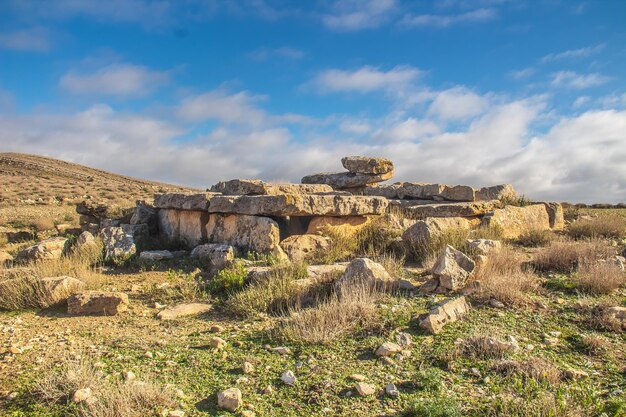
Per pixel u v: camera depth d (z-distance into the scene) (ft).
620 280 24.68
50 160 234.38
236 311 23.82
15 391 15.25
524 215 48.78
